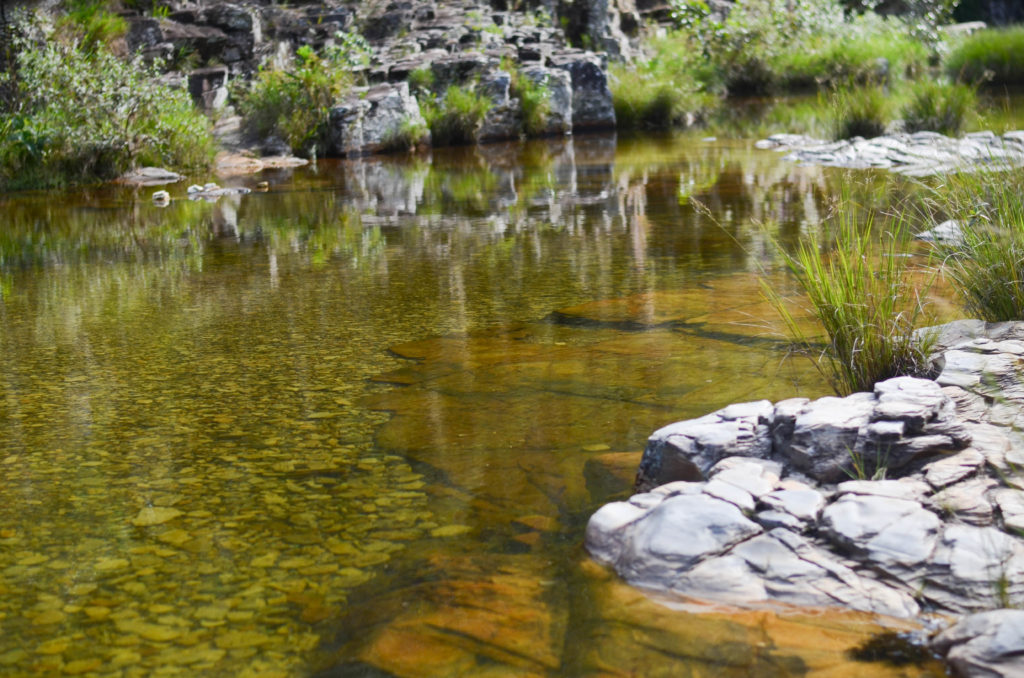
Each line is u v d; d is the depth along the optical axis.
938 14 22.22
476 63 14.88
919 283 4.18
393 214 7.68
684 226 6.57
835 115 12.05
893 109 12.14
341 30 15.71
